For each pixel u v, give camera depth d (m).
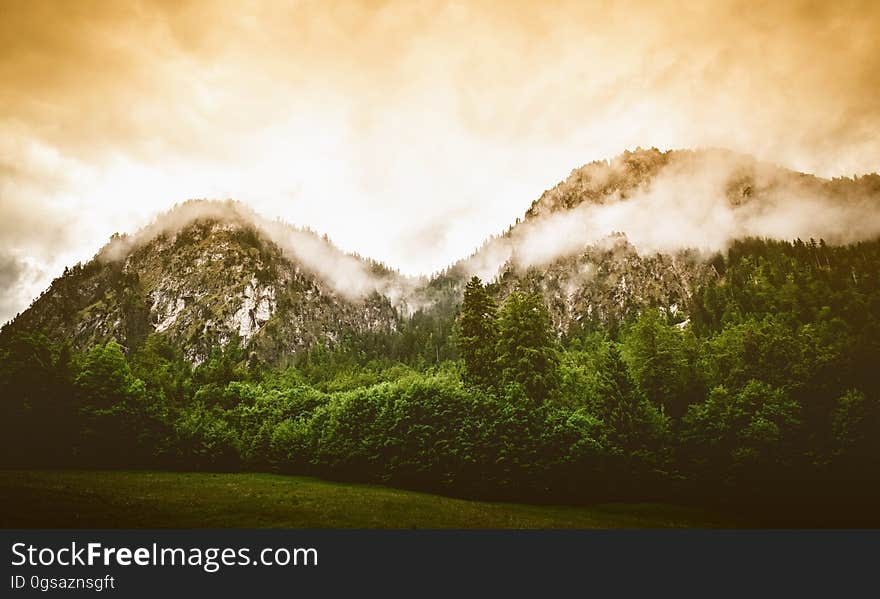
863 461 59.69
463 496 61.25
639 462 62.06
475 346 83.06
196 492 49.75
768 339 85.31
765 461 59.47
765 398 64.94
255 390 107.06
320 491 54.78
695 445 64.19
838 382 73.19
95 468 79.06
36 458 79.81
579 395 80.88
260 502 43.84
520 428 62.69
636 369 85.56
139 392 87.19
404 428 69.31
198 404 102.12
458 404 68.69
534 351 74.38
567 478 59.28
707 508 56.72
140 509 38.03
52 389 83.75
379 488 63.16
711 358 91.88
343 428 75.19
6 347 88.00
